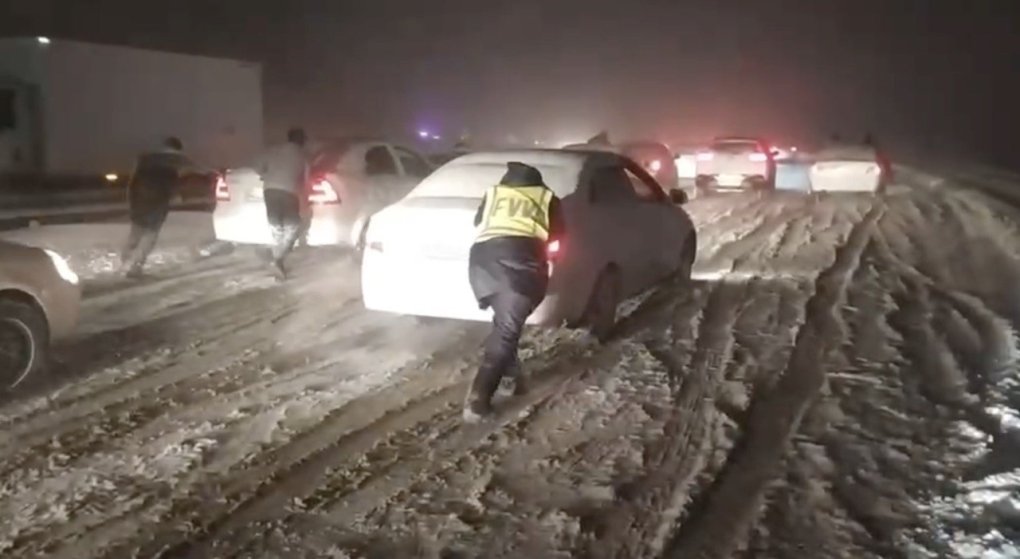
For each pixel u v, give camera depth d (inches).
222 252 624.4
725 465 250.1
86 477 248.1
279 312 437.1
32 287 322.0
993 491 231.6
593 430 277.6
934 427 273.6
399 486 241.0
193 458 259.6
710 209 896.3
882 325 388.2
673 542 210.2
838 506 225.3
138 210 528.7
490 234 296.7
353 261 567.2
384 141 585.0
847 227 721.0
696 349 360.2
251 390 318.7
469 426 283.3
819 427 275.0
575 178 383.2
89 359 356.8
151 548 211.5
